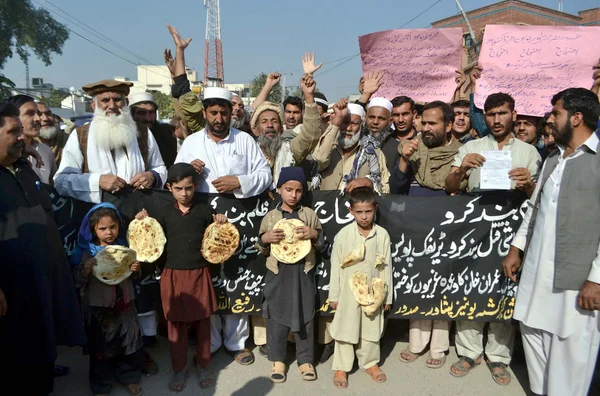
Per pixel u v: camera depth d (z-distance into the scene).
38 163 3.60
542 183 3.13
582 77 4.18
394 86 4.98
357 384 3.55
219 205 3.81
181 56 4.68
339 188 4.05
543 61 4.26
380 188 3.91
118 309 3.38
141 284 3.76
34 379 3.07
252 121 4.73
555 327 2.95
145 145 4.03
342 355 3.55
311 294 3.60
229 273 3.86
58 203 3.77
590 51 4.15
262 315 3.77
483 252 3.76
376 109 4.22
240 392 3.45
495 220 3.73
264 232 3.64
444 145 4.03
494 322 3.75
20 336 2.80
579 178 2.81
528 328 3.20
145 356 3.74
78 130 3.80
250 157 3.91
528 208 3.31
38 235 2.87
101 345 3.34
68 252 3.78
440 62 4.80
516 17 21.12
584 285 2.78
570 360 2.91
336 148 4.09
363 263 3.52
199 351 3.58
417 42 4.82
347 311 3.51
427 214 3.77
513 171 3.35
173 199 3.77
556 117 2.90
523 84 4.32
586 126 2.83
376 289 3.46
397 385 3.54
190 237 3.49
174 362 3.50
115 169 3.78
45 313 2.86
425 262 3.79
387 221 3.80
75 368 3.82
